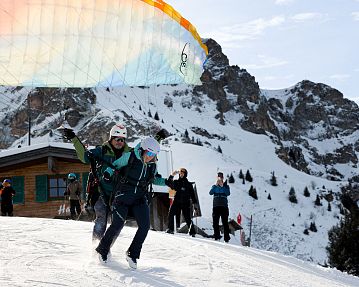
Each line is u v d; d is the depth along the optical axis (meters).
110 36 13.79
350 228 40.59
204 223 34.91
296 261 13.00
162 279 6.84
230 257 9.45
